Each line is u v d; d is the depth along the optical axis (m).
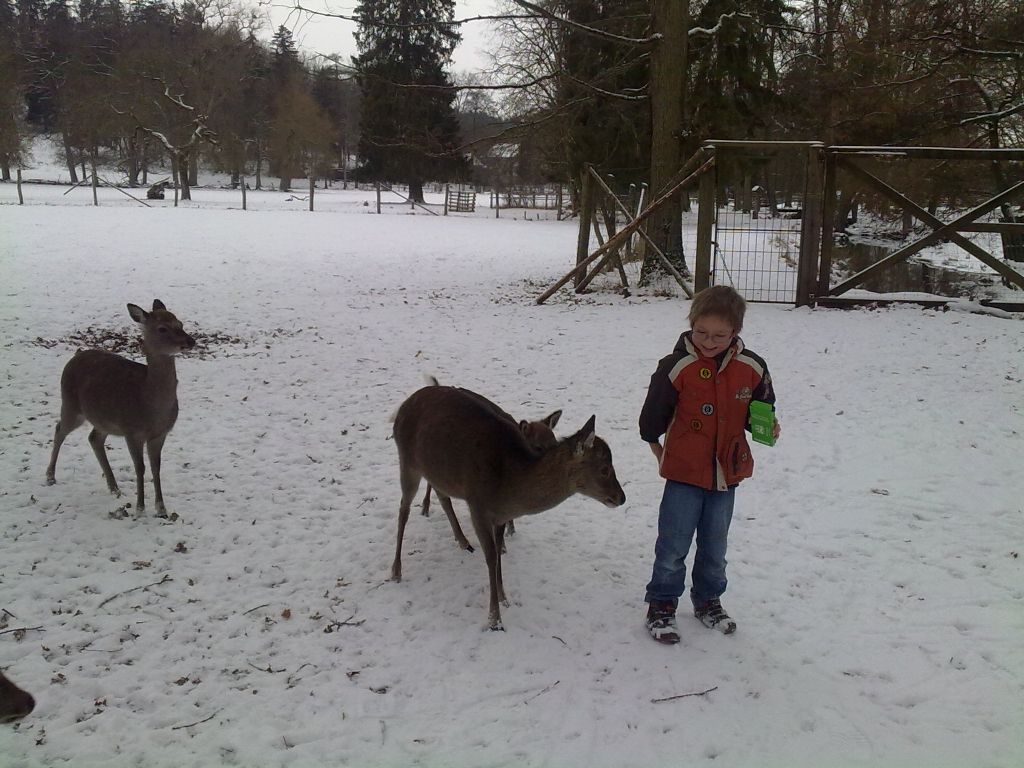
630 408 8.09
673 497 4.05
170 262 18.25
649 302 13.51
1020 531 5.32
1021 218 14.08
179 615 4.40
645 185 16.70
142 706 3.66
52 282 14.74
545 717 3.59
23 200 37.50
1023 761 3.29
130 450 5.53
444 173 48.16
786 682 3.85
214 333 11.32
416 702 3.70
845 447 6.91
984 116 17.41
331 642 4.19
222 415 7.81
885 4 19.00
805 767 3.29
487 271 19.02
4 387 8.30
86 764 3.28
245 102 62.12
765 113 17.81
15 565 4.86
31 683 3.75
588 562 5.11
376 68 30.77
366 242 25.28
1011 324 11.21
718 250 13.33
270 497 6.04
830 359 9.57
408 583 4.84
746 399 3.95
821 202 12.34
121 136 55.59
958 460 6.56
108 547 5.16
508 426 4.39
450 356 10.10
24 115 75.62
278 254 20.88
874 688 3.80
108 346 10.38
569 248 25.53
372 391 8.66
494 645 4.17
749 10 16.05
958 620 4.33
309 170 67.38
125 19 61.66
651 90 14.52
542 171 25.42
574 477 4.14
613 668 3.96
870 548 5.16
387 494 6.14
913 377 8.83
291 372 9.34
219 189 65.56
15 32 61.28
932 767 3.27
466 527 5.66
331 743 3.42
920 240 12.23
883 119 19.48
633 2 17.48
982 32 17.80
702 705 3.68
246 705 3.66
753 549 5.17
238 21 55.09
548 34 19.08
